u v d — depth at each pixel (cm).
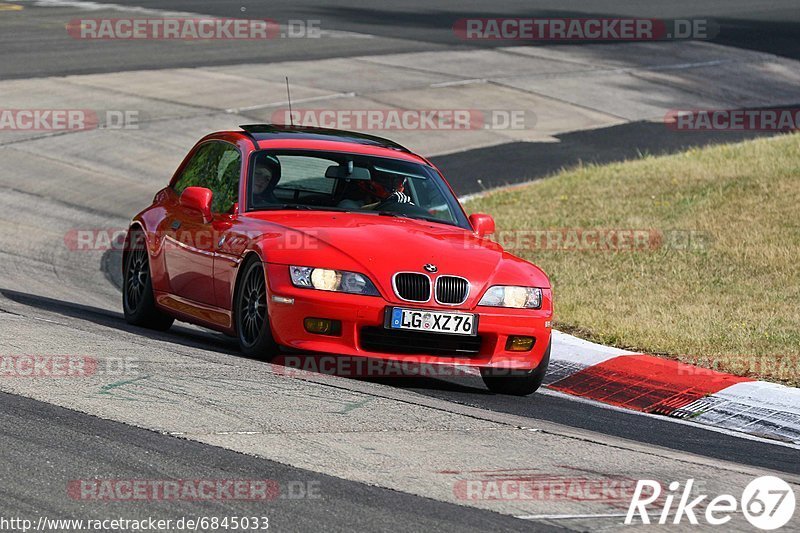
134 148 6475
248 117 7362
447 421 2208
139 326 3178
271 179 2861
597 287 3888
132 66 8675
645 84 9756
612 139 7744
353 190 2875
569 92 9125
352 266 2516
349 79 8781
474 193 6053
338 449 1944
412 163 3039
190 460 1830
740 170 5691
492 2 13912
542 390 2836
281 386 2344
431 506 1695
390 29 11469
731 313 3512
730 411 2653
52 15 11100
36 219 5041
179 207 3084
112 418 2023
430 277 2528
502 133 7656
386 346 2522
